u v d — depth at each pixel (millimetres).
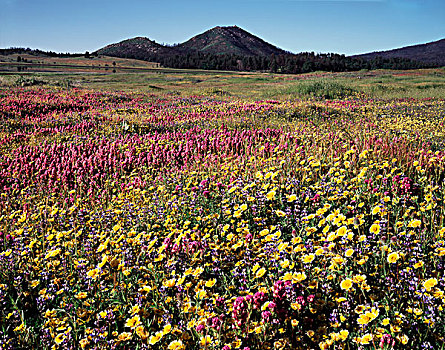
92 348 3270
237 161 8906
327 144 10680
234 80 68688
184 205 6250
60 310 3656
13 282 4426
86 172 9359
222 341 3102
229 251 4570
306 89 34281
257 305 3324
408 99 29312
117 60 193500
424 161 7711
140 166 9773
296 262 4156
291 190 6535
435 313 3289
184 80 71250
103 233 5539
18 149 11297
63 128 14289
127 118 17000
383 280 3797
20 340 3457
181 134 13078
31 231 5887
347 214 5352
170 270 4250
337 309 3445
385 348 2852
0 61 149375
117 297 3930
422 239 4504
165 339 3363
